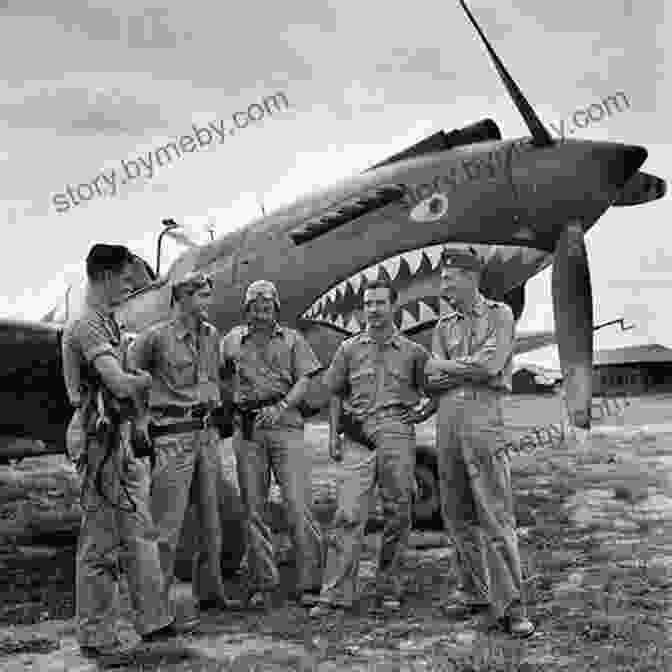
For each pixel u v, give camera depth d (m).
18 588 5.01
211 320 6.54
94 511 3.60
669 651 3.33
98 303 3.67
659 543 5.50
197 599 4.28
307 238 6.27
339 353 4.27
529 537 5.76
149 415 4.03
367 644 3.59
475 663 3.22
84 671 3.42
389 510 4.17
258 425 4.36
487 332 3.79
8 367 5.26
